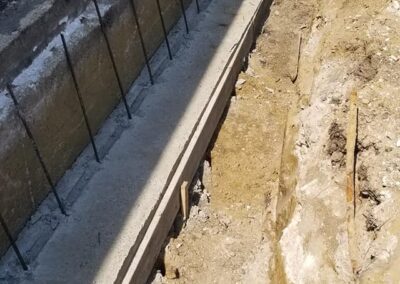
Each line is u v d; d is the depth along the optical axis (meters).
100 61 1.96
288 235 1.66
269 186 2.13
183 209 1.97
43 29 1.73
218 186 2.13
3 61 1.58
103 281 1.59
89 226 1.71
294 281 1.53
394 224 1.45
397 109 1.76
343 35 2.13
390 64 1.92
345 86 1.91
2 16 1.69
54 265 1.62
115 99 2.10
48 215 1.74
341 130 1.76
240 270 1.87
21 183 1.65
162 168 1.89
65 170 1.86
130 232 1.70
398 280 1.34
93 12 1.94
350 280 1.42
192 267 1.88
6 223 1.62
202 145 2.12
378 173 1.60
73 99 1.83
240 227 2.00
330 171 1.70
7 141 1.56
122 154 1.93
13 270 1.60
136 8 2.15
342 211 1.58
